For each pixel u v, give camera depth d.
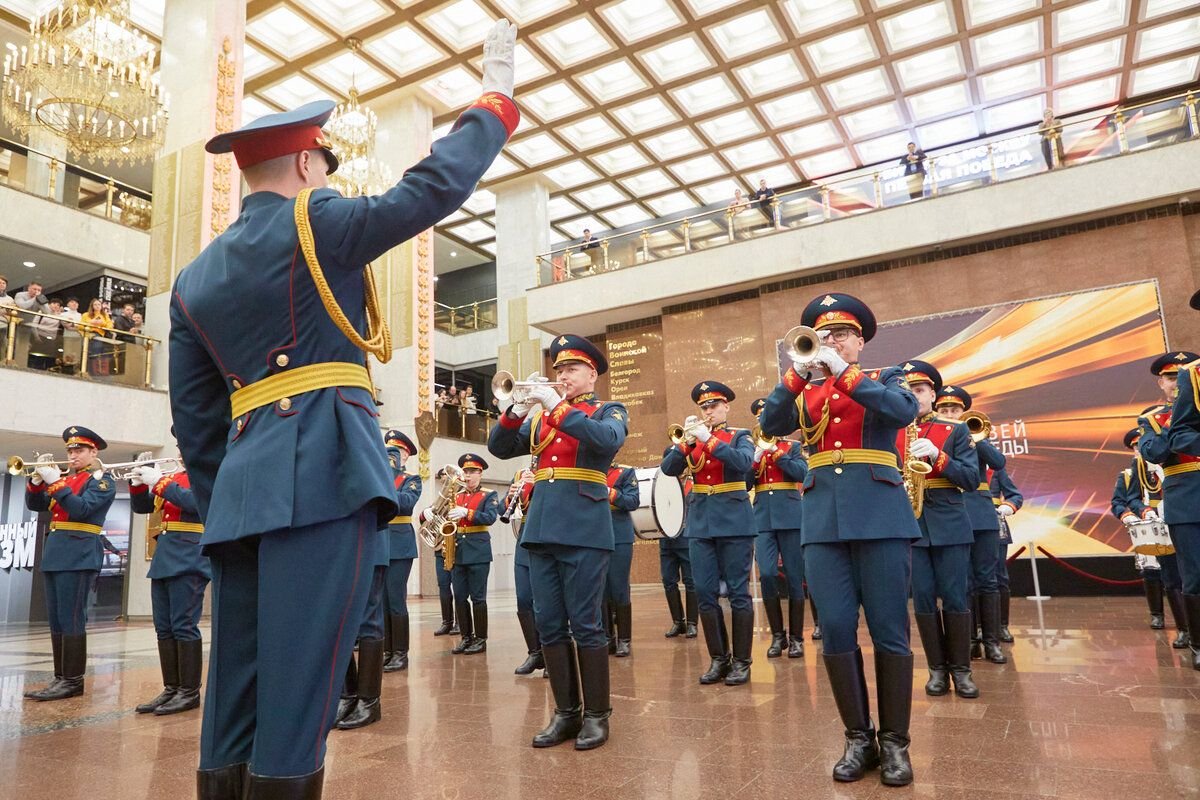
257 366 1.75
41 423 11.66
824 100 17.92
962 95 18.11
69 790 3.36
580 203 22.89
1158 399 12.63
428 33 15.73
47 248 14.34
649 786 3.20
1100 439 12.88
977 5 15.39
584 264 18.14
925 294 14.63
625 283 17.41
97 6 11.02
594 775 3.38
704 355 16.98
